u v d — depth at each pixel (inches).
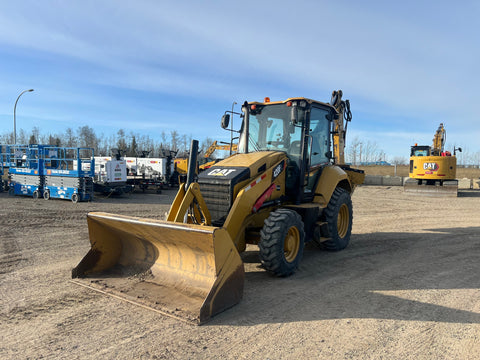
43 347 126.5
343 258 257.0
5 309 159.0
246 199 200.4
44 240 299.6
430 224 415.2
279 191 231.1
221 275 155.3
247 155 235.3
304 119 237.1
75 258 244.7
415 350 127.3
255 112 256.5
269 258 194.7
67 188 578.6
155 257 194.2
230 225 189.3
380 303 171.3
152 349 125.5
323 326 145.6
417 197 744.3
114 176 666.2
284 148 244.4
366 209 551.5
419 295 183.0
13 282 193.6
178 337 134.3
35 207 499.2
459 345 131.3
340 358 121.5
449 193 751.7
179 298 164.2
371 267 234.4
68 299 170.1
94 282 186.9
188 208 188.4
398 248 290.5
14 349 125.1
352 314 158.2
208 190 210.8
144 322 146.5
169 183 913.5
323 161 275.3
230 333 138.1
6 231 334.0
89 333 136.9
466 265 240.7
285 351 125.6
